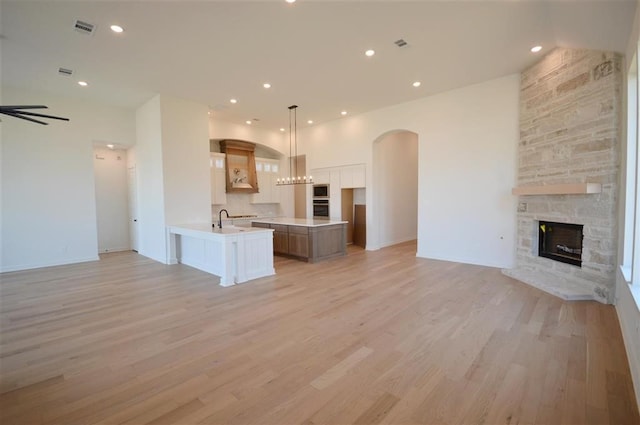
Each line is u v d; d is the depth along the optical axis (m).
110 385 2.17
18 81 5.21
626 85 3.30
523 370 2.29
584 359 2.43
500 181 5.44
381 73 5.06
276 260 6.42
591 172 3.78
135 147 6.99
